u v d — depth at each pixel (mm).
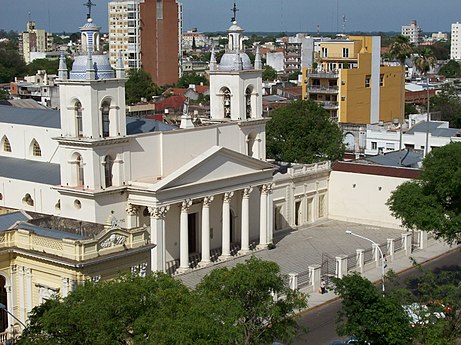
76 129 70188
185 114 79500
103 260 49250
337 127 110188
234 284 43656
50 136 78312
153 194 69688
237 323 42688
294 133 106812
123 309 36844
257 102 85688
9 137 82312
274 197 90500
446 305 48031
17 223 55625
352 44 149625
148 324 36156
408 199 71625
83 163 69625
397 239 82562
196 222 78625
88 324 35875
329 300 67125
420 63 133250
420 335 45281
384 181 94688
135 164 72312
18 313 52562
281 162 102438
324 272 74625
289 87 198000
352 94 144875
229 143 82438
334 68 152500
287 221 93062
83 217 69688
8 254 51938
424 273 54188
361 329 45031
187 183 72688
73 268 48594
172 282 40000
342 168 98312
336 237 89625
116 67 71000
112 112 70250
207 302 39344
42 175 75875
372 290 45281
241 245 81312
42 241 50938
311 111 109312
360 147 128750
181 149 76312
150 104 160250
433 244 87062
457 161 69375
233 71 82875
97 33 70750
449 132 118375
